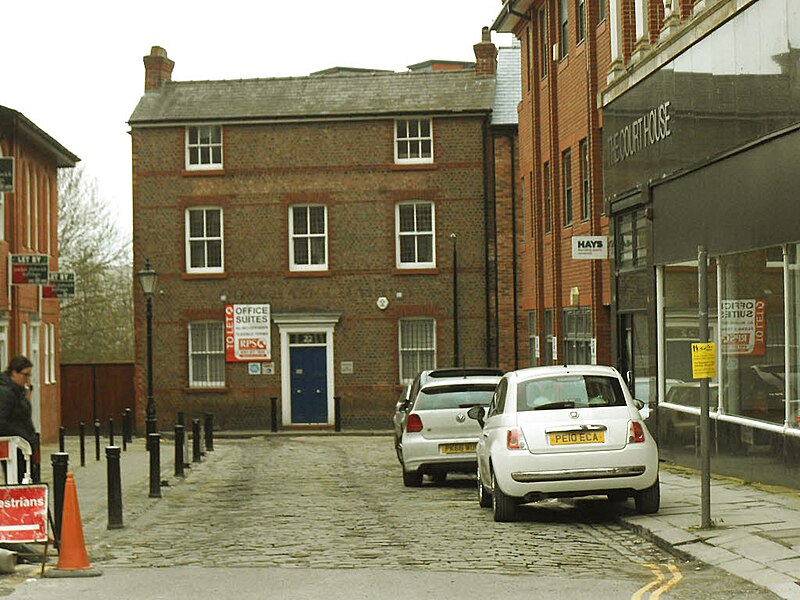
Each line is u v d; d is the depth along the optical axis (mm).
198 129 42188
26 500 10516
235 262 41844
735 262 17219
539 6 31078
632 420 13586
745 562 10133
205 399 41812
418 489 19078
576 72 27125
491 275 41125
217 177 41938
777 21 15062
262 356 41656
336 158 41594
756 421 16406
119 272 57375
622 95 22703
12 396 13016
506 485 13555
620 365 23688
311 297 41625
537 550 11570
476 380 19188
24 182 34344
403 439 19203
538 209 31750
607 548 11711
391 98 41875
